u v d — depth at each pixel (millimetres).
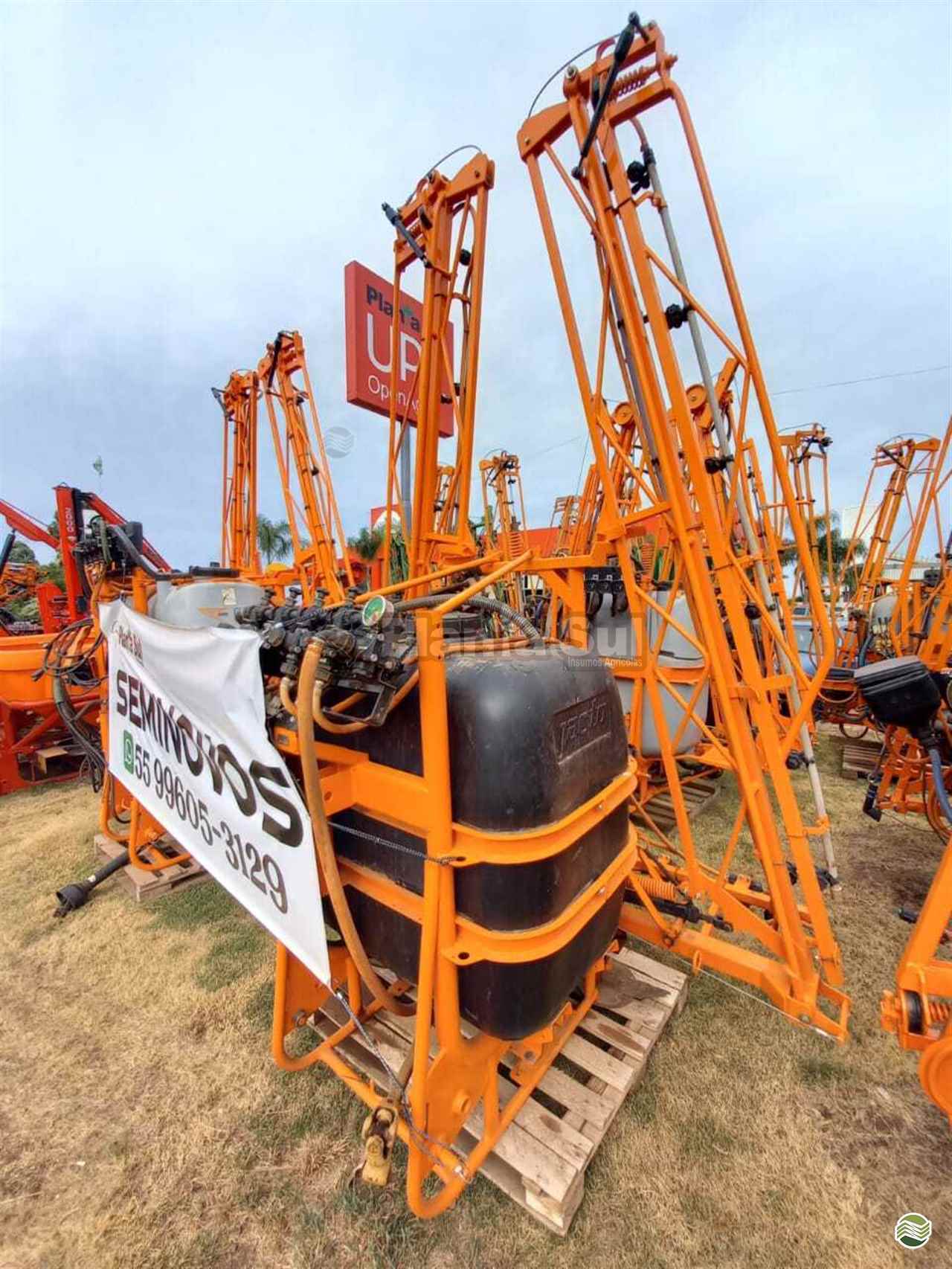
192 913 3008
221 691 1408
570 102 1636
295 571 4992
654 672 2033
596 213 1718
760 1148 1717
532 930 1245
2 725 4984
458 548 2631
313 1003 1874
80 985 2502
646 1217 1533
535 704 1240
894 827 3906
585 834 1418
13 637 5238
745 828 3895
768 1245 1472
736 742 1810
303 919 1300
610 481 1959
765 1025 2166
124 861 3273
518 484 9227
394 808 1341
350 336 3619
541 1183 1489
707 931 2221
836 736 6211
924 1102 1869
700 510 1680
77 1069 2055
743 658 1745
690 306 1661
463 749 1249
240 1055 2082
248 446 5418
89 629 3545
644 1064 1892
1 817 4508
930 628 4750
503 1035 1318
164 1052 2113
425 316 2533
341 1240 1495
